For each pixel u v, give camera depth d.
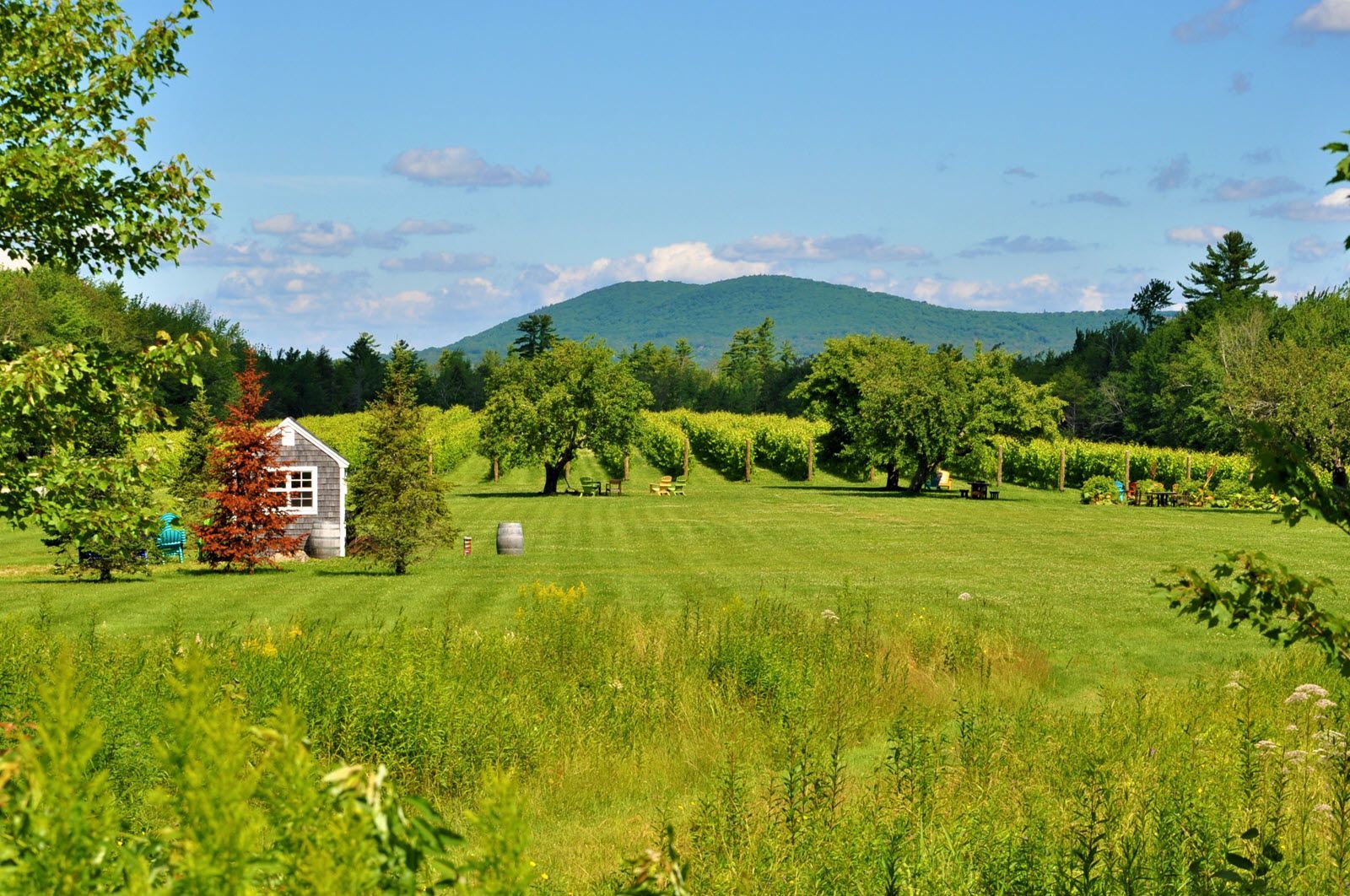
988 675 16.55
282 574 31.73
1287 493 5.67
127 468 11.48
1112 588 28.12
